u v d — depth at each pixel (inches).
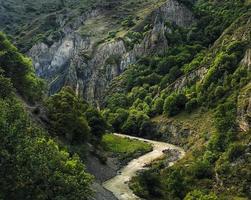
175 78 6663.4
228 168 3508.9
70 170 2669.8
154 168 4274.1
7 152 2288.4
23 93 4040.4
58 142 3710.6
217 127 4116.6
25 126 2630.4
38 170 2378.2
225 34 6343.5
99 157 4281.5
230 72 5275.6
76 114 4200.3
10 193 2271.2
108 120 6397.6
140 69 7559.1
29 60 4429.1
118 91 7372.1
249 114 3836.1
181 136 5241.1
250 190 3253.0
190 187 3513.8
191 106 5536.4
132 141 5403.5
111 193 3567.9
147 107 6353.3
